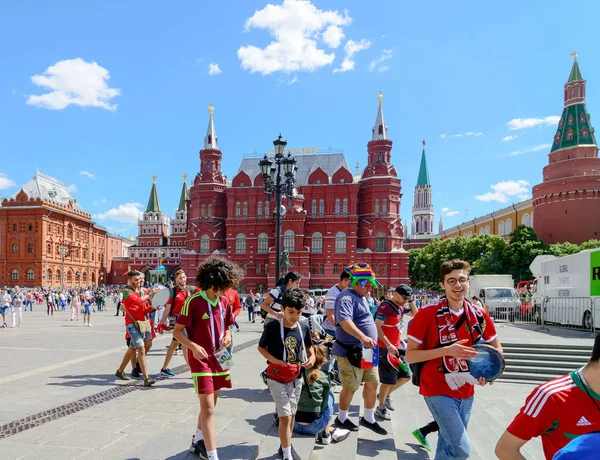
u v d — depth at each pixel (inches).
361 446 240.4
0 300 898.7
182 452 194.4
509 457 110.4
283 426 189.8
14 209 2979.8
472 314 175.0
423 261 3649.1
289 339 192.1
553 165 2810.0
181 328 188.4
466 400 173.0
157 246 4284.0
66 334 727.1
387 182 2787.9
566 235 2598.4
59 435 220.5
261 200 2847.0
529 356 534.0
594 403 102.4
